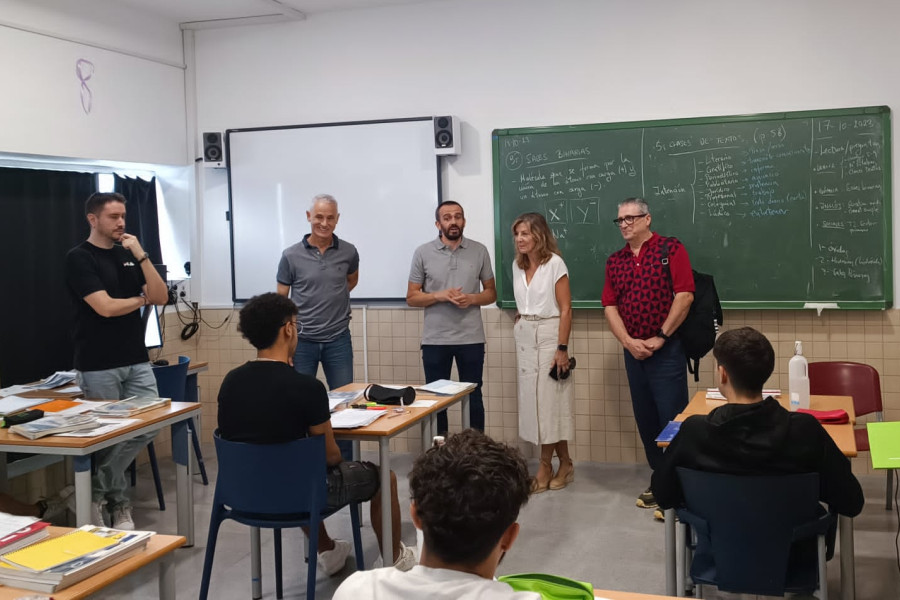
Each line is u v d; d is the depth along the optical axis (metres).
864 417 4.79
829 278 4.77
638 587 3.35
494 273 5.33
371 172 5.50
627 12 5.02
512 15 5.22
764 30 4.80
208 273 5.91
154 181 5.74
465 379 4.92
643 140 5.00
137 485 5.01
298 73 5.66
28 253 4.65
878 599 3.18
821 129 4.71
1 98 4.38
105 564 1.88
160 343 5.08
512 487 1.28
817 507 2.37
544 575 1.51
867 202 4.68
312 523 2.88
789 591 2.41
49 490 4.57
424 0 5.35
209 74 5.83
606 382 5.18
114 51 5.13
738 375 2.42
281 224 5.71
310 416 2.93
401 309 5.51
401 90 5.46
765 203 4.84
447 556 1.26
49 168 4.88
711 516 2.40
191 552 3.87
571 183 5.14
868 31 4.64
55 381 4.20
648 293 4.22
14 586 1.81
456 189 5.40
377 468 3.26
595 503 4.45
